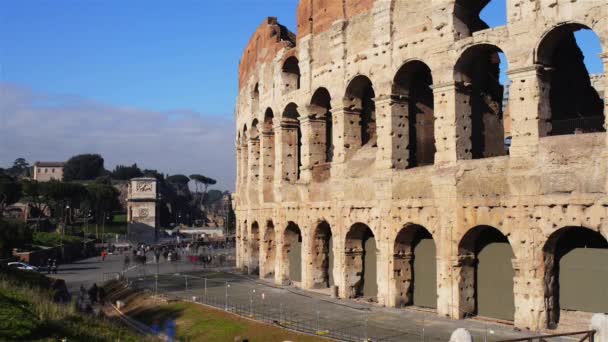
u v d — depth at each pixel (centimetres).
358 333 3491
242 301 4791
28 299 3011
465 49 3847
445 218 3897
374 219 4519
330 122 5756
